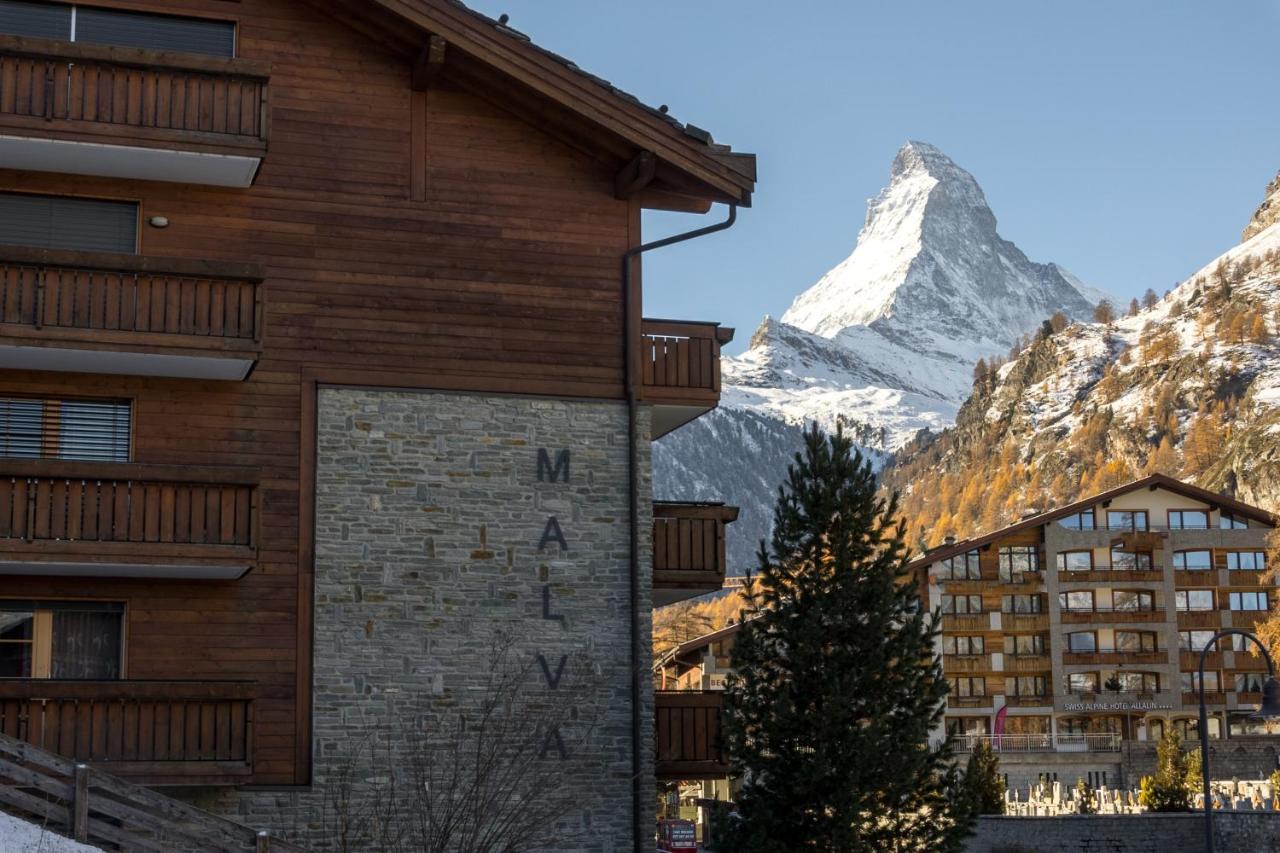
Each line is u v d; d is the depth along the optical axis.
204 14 24.36
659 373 25.72
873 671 24.72
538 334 25.09
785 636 25.14
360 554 23.80
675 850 51.72
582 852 24.00
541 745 24.03
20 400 23.19
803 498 25.66
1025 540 93.12
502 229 25.19
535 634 24.36
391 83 25.05
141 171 23.39
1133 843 52.09
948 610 91.25
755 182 25.48
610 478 25.09
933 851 24.61
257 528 22.56
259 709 23.06
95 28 24.00
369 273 24.47
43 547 21.59
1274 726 93.06
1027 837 52.03
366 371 24.23
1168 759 61.47
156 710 21.83
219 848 19.33
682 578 26.38
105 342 22.16
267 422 23.75
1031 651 92.38
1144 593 93.25
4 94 22.25
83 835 18.41
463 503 24.34
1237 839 51.50
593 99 24.83
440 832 22.39
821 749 24.11
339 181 24.58
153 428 23.36
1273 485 176.12
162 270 22.47
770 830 24.52
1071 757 88.94
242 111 23.14
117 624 22.98
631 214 25.83
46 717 21.36
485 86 25.27
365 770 23.25
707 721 26.20
